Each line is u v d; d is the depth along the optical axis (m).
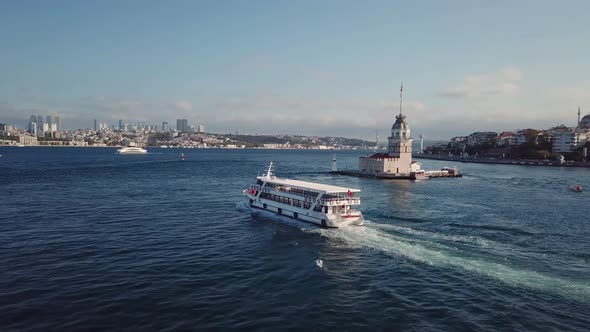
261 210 83.12
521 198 108.06
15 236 59.59
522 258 51.78
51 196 99.44
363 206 91.44
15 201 90.88
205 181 143.12
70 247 54.25
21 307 35.38
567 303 38.34
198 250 54.28
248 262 49.47
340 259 51.09
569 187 136.62
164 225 69.06
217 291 40.03
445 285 42.56
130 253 52.12
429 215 80.44
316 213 69.00
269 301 37.94
